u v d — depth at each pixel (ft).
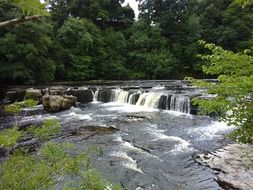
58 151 10.03
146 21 157.58
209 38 151.94
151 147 34.40
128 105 69.21
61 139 38.11
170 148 33.91
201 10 172.96
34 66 100.32
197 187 24.11
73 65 122.01
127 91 72.79
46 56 114.62
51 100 61.41
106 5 153.58
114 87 85.61
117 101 74.54
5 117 53.72
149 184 24.84
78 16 147.54
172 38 157.28
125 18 159.43
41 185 8.83
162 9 162.40
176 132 41.16
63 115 55.98
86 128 44.50
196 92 70.18
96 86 92.84
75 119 51.72
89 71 127.75
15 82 100.78
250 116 15.69
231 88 15.07
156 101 63.52
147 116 53.78
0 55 94.07
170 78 144.15
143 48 145.69
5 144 8.00
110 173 26.84
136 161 29.94
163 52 146.30
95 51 134.00
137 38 148.56
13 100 72.08
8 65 93.97
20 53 92.73
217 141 36.09
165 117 52.34
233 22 146.82
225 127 43.45
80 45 125.80
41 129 10.64
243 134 16.71
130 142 36.60
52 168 9.34
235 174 25.96
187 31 156.04
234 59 15.84
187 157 30.83
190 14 165.37
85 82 113.09
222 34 146.82
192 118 50.85
